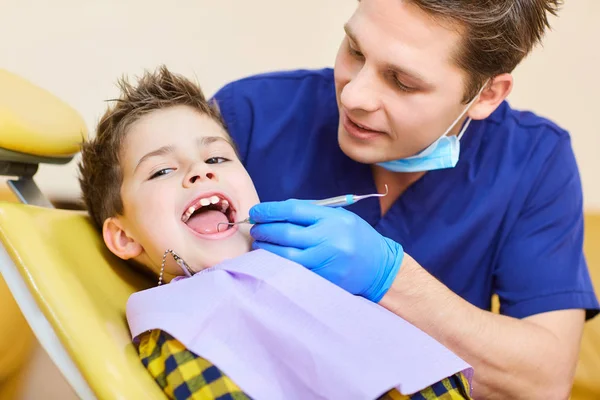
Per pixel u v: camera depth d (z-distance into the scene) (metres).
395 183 1.26
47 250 0.88
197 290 0.91
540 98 2.38
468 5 0.95
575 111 2.39
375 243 1.01
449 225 1.25
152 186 1.05
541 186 1.25
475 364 1.08
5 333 1.63
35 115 1.11
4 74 1.15
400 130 1.05
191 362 0.83
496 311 1.55
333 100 1.30
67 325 0.81
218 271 0.93
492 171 1.25
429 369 0.87
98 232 1.12
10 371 1.62
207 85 2.22
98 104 2.17
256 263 0.95
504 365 1.08
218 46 2.20
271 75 1.35
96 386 0.78
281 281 0.93
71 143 1.18
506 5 0.98
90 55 2.15
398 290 1.04
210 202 1.06
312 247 0.98
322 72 1.34
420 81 0.99
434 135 1.08
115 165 1.09
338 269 0.99
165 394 0.84
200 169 1.06
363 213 1.27
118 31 2.15
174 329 0.85
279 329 0.87
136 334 0.87
